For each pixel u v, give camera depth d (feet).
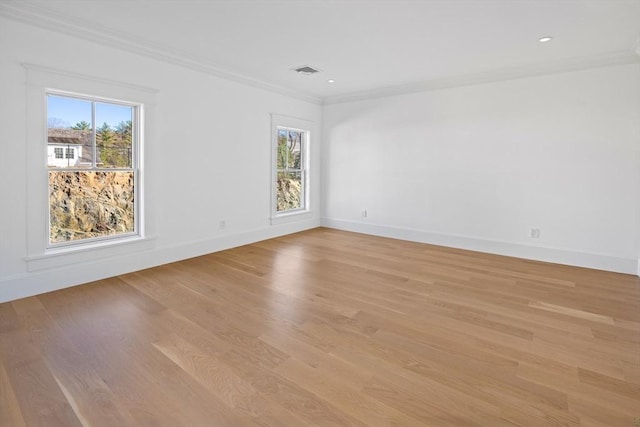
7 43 9.27
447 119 16.49
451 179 16.61
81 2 9.07
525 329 8.35
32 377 6.23
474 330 8.28
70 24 10.12
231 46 12.17
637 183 12.41
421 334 8.06
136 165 12.53
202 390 5.94
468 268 13.32
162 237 13.32
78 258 11.01
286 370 6.57
